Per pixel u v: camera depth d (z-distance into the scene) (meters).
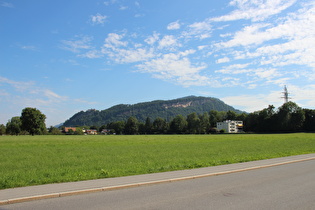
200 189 10.50
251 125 142.38
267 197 9.13
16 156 26.50
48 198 9.11
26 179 12.55
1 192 9.62
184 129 165.75
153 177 13.01
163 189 10.55
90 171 15.77
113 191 10.22
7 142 53.31
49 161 22.11
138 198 9.02
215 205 8.11
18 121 142.62
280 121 125.06
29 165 19.52
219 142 53.50
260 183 11.74
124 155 27.38
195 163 18.89
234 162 19.70
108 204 8.23
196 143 50.50
